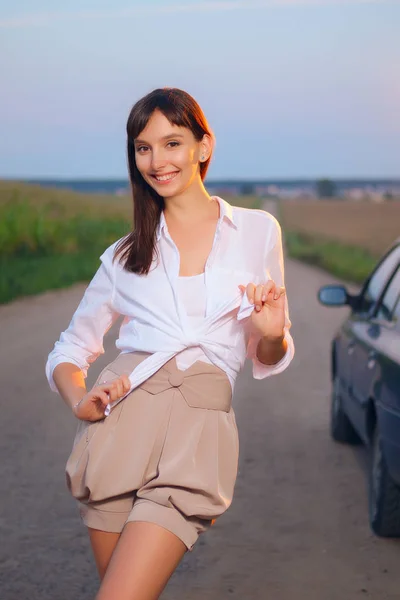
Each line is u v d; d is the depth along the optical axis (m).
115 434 2.66
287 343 2.85
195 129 2.80
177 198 2.81
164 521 2.51
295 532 5.13
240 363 2.78
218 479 2.64
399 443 4.56
